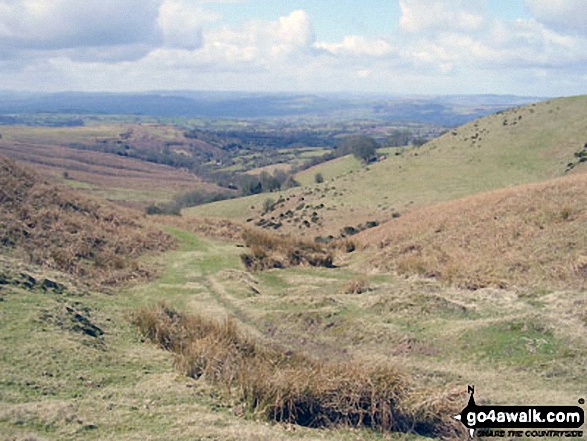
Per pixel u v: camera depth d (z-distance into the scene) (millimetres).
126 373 9539
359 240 28969
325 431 7961
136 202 90812
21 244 18438
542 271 16219
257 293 18484
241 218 75562
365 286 18344
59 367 9055
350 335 13375
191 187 117438
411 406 8477
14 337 9844
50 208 22656
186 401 8414
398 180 70562
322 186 80500
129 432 6957
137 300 16484
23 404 7348
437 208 30156
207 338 11195
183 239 27797
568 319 12031
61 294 14094
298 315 14734
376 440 7836
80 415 7281
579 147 59875
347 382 8742
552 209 20562
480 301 14844
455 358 11484
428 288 16719
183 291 18109
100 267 19219
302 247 26766
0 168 23859
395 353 12188
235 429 7352
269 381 8719
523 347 11148
